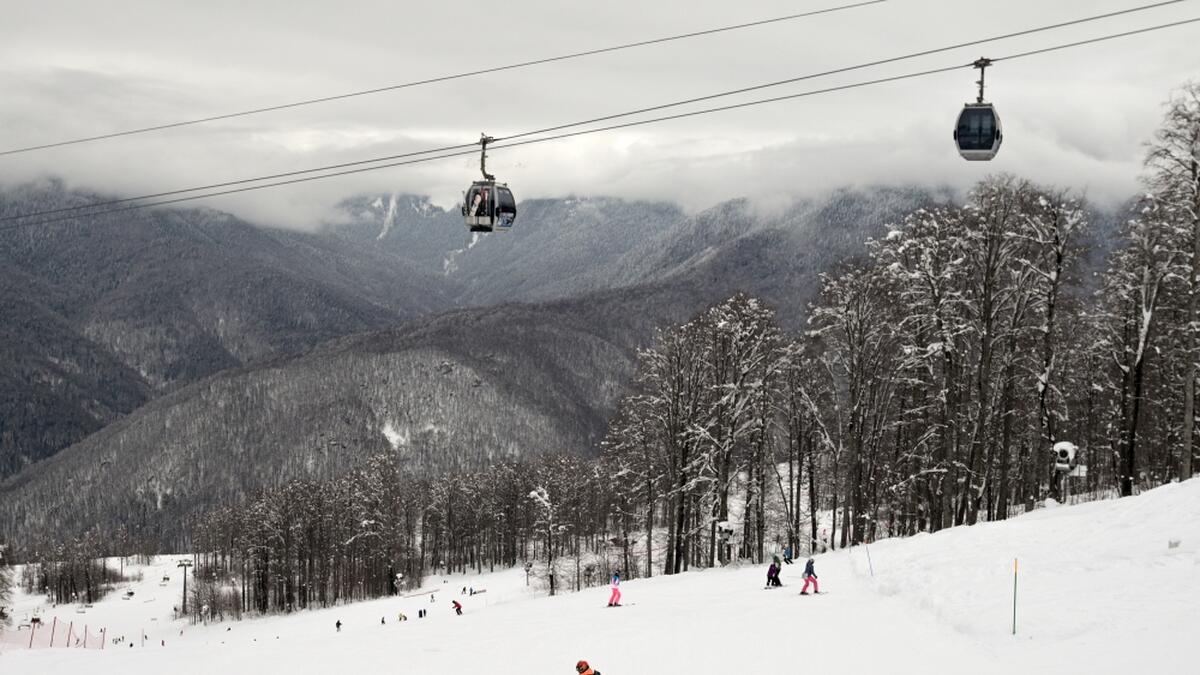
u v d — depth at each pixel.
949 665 20.48
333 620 101.31
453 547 155.62
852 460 50.56
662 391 57.09
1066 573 26.06
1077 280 44.16
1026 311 45.81
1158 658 17.62
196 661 37.78
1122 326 51.25
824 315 51.41
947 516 48.25
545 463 146.75
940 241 46.56
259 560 132.88
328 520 130.62
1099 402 64.06
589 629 32.44
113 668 38.91
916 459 52.94
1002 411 46.56
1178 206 40.00
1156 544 26.73
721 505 56.69
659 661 25.27
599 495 130.75
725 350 56.22
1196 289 39.88
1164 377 53.91
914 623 25.80
